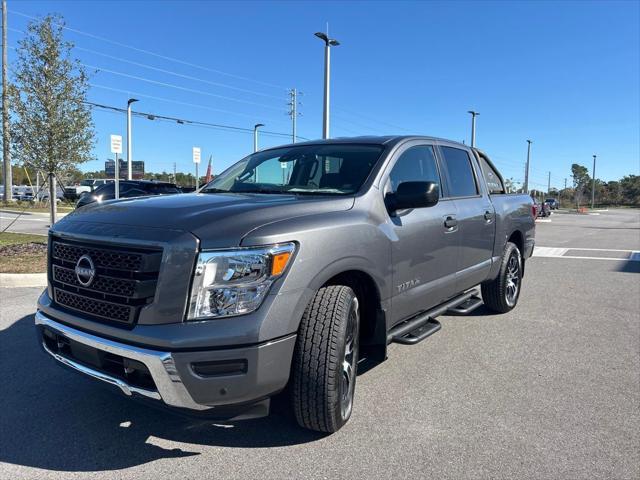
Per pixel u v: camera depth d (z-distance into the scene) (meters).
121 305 2.82
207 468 2.97
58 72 11.30
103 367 2.94
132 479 2.86
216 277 2.69
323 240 3.07
